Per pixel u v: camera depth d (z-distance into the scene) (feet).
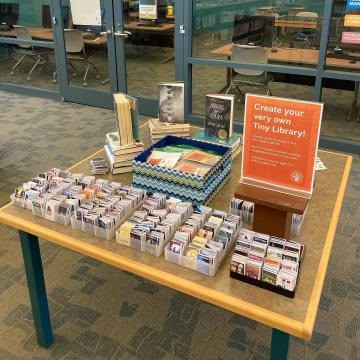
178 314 6.52
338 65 12.23
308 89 16.53
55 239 4.47
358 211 9.35
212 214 4.58
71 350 5.88
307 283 3.78
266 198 3.97
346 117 14.79
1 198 9.78
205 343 6.00
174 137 5.92
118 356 5.79
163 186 5.03
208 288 3.74
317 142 3.69
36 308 5.59
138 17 15.03
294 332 3.34
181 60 14.33
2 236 8.39
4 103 17.15
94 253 4.23
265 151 3.96
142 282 7.21
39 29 17.65
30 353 5.83
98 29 15.71
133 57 15.75
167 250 4.04
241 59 13.66
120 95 6.21
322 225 4.68
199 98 15.81
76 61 16.94
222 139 6.36
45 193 4.91
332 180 5.75
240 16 13.19
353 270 7.46
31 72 19.94
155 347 5.94
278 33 13.00
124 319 6.41
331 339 6.04
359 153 12.59
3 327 6.24
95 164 5.98
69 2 15.83
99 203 4.69
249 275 3.75
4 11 18.31
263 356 5.79
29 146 12.81
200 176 4.75
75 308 6.61
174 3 13.67
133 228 4.26
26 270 5.33
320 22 12.00
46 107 16.71
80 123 14.92
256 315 3.48
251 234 4.12
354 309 6.58
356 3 11.38
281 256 3.81
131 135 5.91
